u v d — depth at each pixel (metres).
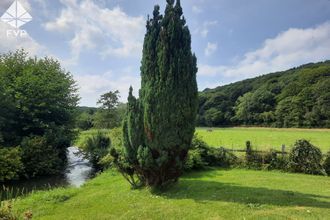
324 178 14.05
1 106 18.84
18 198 10.66
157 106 9.91
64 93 24.53
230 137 41.97
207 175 14.23
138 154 9.98
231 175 14.24
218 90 90.50
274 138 39.84
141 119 10.28
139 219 7.62
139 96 10.66
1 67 22.31
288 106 65.19
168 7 10.27
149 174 10.49
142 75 10.60
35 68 23.75
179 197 9.62
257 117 70.56
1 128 18.89
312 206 8.34
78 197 10.37
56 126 22.53
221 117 76.88
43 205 9.26
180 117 9.99
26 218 6.47
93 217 7.95
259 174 14.72
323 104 59.59
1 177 15.47
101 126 40.00
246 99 73.50
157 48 10.15
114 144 18.97
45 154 19.08
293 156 16.06
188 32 10.36
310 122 61.25
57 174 18.84
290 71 81.94
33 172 17.84
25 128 20.30
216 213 7.86
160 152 10.02
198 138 17.81
